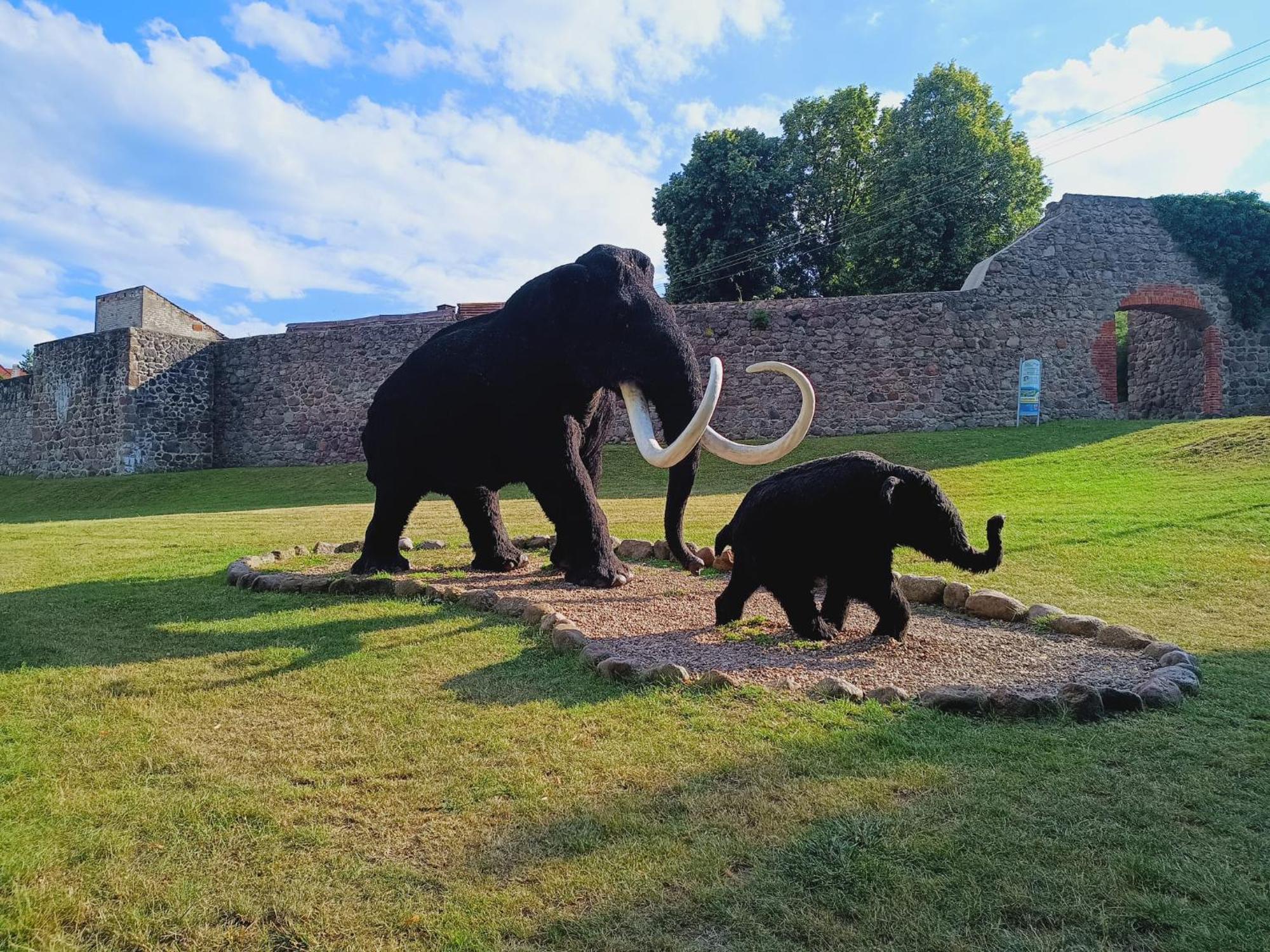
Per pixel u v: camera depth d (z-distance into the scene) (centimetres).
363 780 297
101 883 231
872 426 2059
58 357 2572
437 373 696
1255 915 204
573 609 565
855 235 2856
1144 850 235
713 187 2922
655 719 348
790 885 221
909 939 198
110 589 696
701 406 509
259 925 213
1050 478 1309
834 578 486
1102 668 418
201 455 2509
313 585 655
